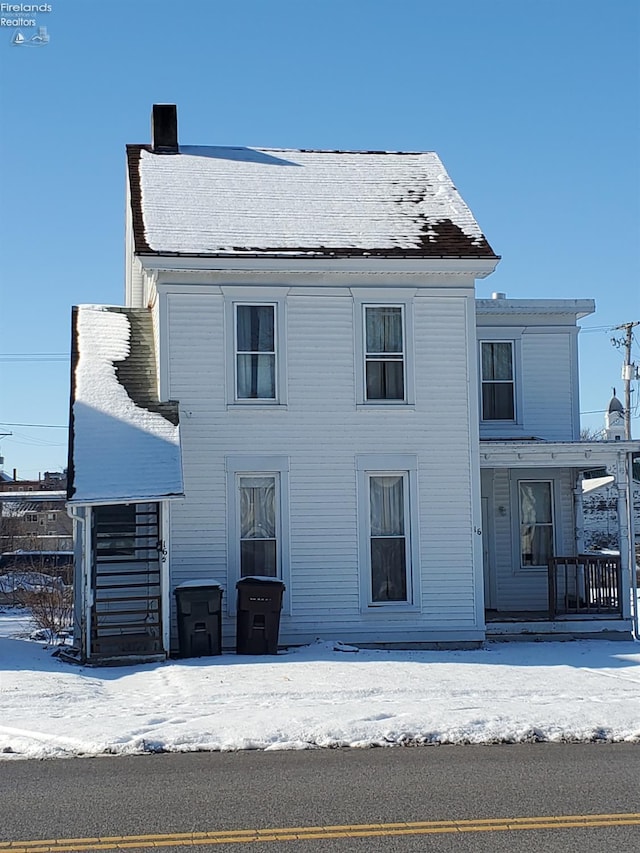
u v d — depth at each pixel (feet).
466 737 37.86
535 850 23.79
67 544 198.59
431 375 68.23
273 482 66.49
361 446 67.10
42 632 74.02
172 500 60.03
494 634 69.05
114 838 24.75
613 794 29.22
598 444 70.03
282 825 25.88
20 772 32.55
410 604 66.90
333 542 66.44
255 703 44.34
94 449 61.36
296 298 67.21
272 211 72.38
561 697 46.34
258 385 66.64
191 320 65.82
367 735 37.86
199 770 32.60
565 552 77.77
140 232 67.21
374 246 68.23
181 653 60.34
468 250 68.23
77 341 69.97
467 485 67.97
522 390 78.18
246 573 65.72
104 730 38.19
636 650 64.69
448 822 26.13
